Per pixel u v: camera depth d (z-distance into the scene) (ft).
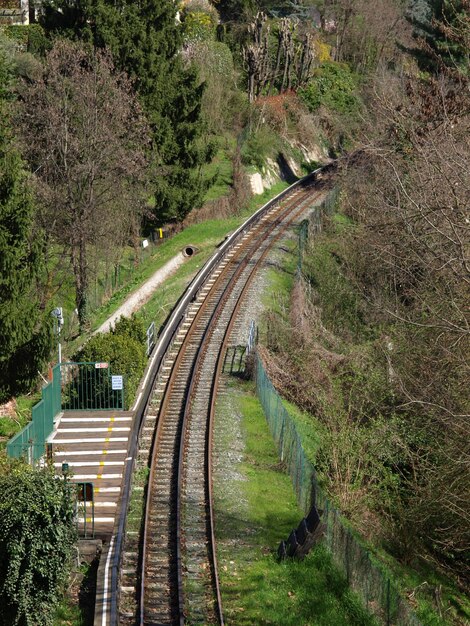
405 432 140.56
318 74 464.24
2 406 152.76
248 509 124.67
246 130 386.73
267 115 412.77
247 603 98.73
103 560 100.53
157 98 275.39
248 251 275.18
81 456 132.05
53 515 91.40
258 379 173.78
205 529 116.47
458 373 125.18
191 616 93.91
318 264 266.36
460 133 181.47
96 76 229.25
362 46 491.31
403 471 146.82
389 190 217.77
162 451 141.59
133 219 255.91
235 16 472.44
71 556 96.68
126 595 97.40
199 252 276.41
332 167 396.78
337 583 106.93
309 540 107.65
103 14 265.34
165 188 276.21
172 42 285.84
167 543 110.83
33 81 246.06
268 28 428.97
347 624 98.32
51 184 214.07
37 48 268.82
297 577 106.11
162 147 275.39
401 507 131.75
